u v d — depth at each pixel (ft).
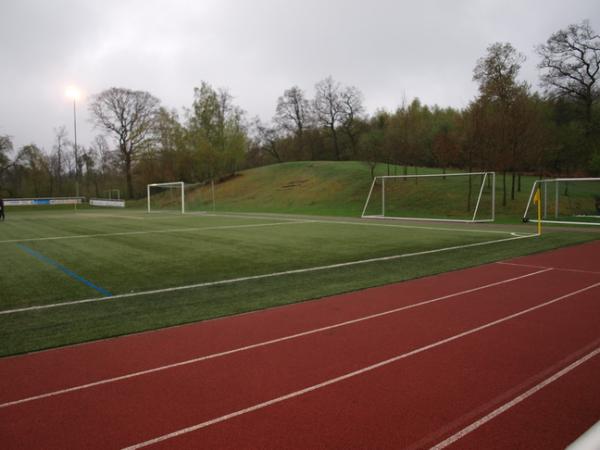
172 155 203.92
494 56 102.78
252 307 24.35
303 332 19.86
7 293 28.58
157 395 13.79
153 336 19.77
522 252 42.50
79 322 22.07
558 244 47.73
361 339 18.74
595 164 100.68
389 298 25.81
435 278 31.40
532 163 100.48
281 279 31.83
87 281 32.07
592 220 79.25
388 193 122.42
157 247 49.85
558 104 136.26
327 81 217.77
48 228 78.48
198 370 15.75
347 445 10.80
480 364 15.84
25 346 18.62
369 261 38.68
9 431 11.75
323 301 25.41
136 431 11.65
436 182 121.08
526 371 15.19
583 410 12.42
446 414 12.26
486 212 94.73
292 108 235.40
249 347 18.06
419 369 15.47
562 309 23.00
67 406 13.16
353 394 13.58
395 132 131.34
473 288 28.09
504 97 101.45
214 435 11.37
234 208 153.17
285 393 13.75
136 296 27.48
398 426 11.66
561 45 122.52
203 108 184.34
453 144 114.21
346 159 222.89
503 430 11.39
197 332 20.21
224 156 184.55
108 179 237.86
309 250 45.65
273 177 177.58
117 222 92.27
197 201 177.58
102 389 14.32
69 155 237.04
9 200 191.01
